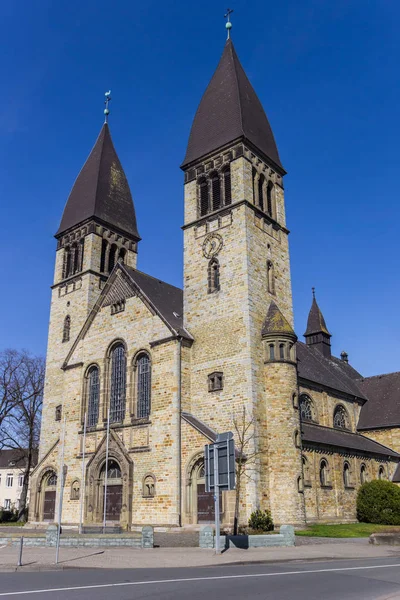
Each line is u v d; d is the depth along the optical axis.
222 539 30.98
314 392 59.84
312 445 49.66
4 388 75.38
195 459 43.59
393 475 63.06
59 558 26.45
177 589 16.77
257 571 21.94
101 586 17.39
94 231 65.69
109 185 69.94
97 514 48.94
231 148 53.66
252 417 43.56
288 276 54.19
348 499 53.50
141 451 46.94
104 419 51.66
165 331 49.00
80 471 52.03
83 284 63.78
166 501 43.84
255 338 46.53
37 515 54.78
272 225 54.03
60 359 62.88
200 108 58.88
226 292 48.84
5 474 128.88
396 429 65.38
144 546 31.16
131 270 55.88
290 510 42.16
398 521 50.38
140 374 50.34
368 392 72.94
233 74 57.50
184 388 47.22
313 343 79.50
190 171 56.66
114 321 54.06
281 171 58.28
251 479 41.78
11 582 18.67
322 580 19.11
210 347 48.03
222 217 51.81
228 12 63.03
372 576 20.33
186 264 52.97
